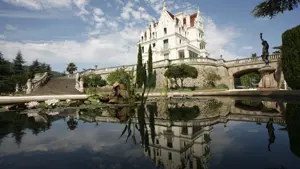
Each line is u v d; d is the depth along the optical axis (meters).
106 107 10.39
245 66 33.97
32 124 4.72
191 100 15.13
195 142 2.91
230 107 8.69
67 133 3.67
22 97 19.53
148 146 2.75
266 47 21.94
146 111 8.03
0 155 2.29
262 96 17.30
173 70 29.30
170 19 47.28
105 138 3.26
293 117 5.21
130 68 38.50
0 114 7.12
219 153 2.32
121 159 2.16
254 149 2.44
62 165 1.95
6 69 45.75
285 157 2.09
